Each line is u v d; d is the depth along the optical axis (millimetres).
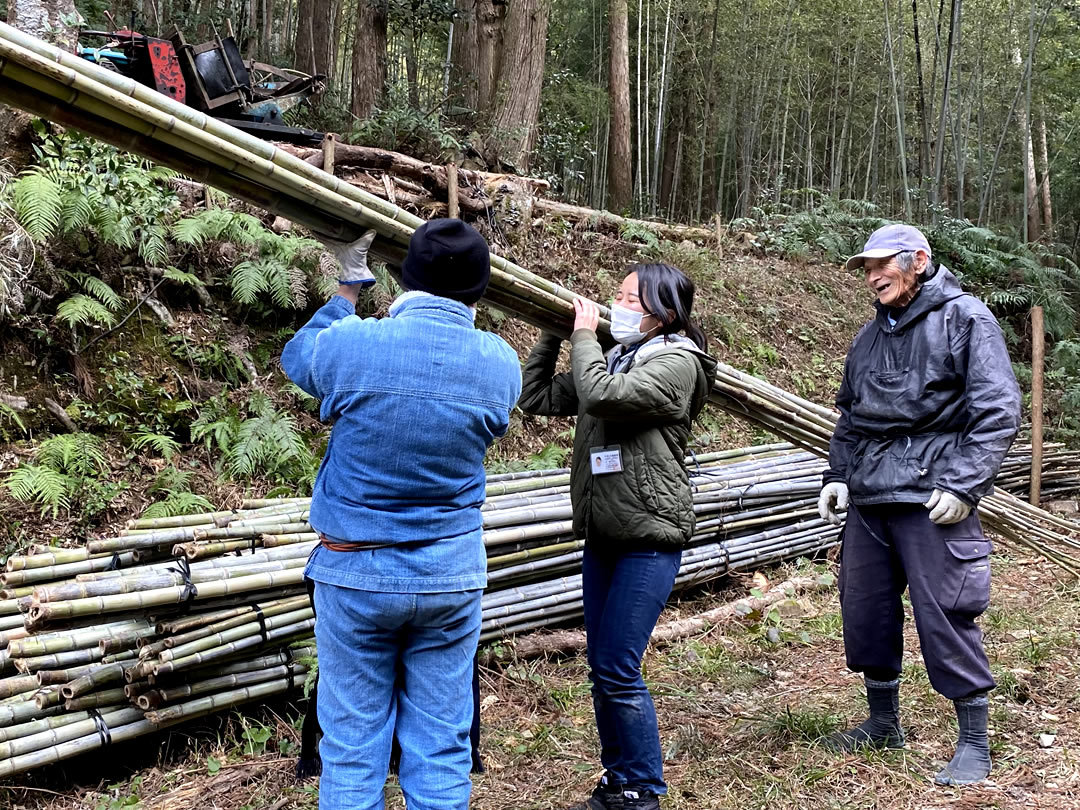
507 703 3494
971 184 17375
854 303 9805
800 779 2854
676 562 2635
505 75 10586
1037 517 4020
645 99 16375
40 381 4559
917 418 2844
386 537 1955
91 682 2904
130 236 4914
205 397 4977
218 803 2773
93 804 2824
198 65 6688
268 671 3227
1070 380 9492
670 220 13984
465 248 2070
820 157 19938
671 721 3334
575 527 2670
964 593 2797
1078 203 16719
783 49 16453
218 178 2219
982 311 2795
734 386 3359
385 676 2037
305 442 5113
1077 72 15164
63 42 5430
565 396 2918
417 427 1952
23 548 3963
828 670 3846
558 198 11156
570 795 2783
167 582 2980
